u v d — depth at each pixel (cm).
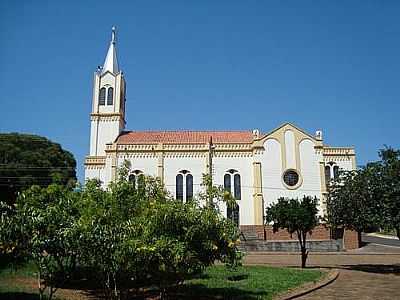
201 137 6231
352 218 2747
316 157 5850
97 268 1295
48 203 1498
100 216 1405
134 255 1252
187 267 1342
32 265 2280
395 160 2695
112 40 6825
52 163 5881
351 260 3638
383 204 2586
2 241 1131
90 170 5925
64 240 1166
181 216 1355
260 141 5881
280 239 5341
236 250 1542
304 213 2959
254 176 5791
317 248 4625
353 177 2880
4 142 5691
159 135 6316
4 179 5266
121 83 6562
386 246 5106
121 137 6269
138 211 1495
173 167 5884
